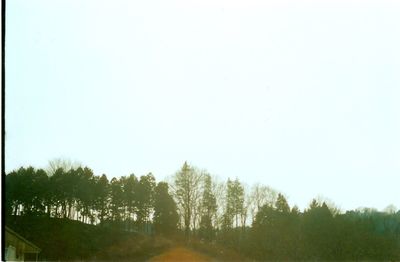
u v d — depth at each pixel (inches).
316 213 2156.7
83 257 1987.0
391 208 2039.9
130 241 2276.1
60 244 1967.3
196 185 2546.8
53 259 1889.8
